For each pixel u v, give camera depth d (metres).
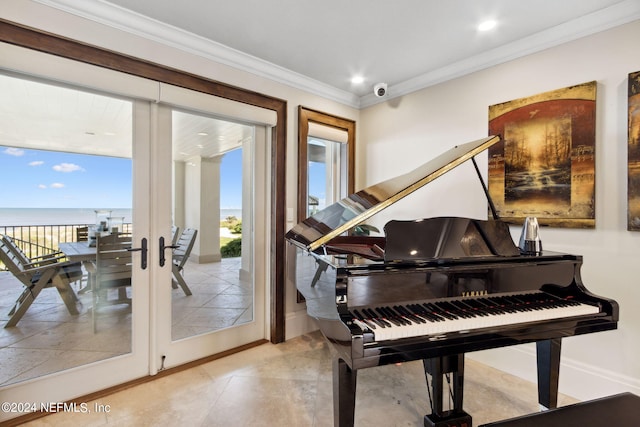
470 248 1.73
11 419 1.78
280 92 2.85
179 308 2.42
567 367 2.12
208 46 2.35
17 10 1.68
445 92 2.80
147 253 2.24
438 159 2.24
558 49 2.15
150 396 2.03
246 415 1.86
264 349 2.74
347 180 3.47
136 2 1.90
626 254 1.90
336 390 1.39
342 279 1.43
